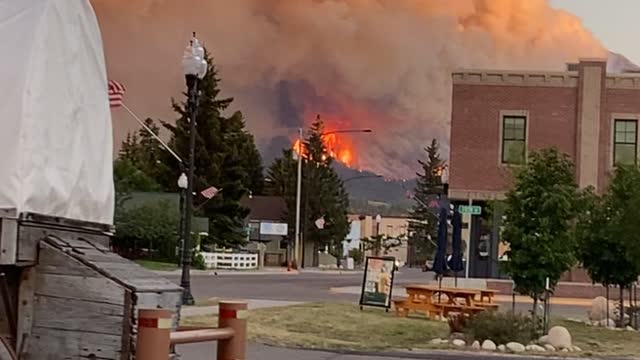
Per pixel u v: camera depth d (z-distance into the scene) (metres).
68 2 6.84
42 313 6.18
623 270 22.73
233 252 60.16
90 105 7.20
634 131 39.00
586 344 17.89
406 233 107.38
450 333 18.14
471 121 39.38
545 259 18.94
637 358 16.11
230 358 6.93
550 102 39.19
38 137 6.31
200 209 60.66
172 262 51.41
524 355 15.74
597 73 39.06
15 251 6.04
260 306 22.66
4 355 5.92
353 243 98.31
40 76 6.37
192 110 23.58
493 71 39.31
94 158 7.22
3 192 6.07
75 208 6.84
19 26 6.39
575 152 39.06
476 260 38.09
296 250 64.69
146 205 52.34
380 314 21.98
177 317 6.51
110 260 6.48
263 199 82.00
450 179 39.28
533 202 19.20
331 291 32.41
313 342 16.19
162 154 64.50
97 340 6.07
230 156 63.62
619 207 22.19
